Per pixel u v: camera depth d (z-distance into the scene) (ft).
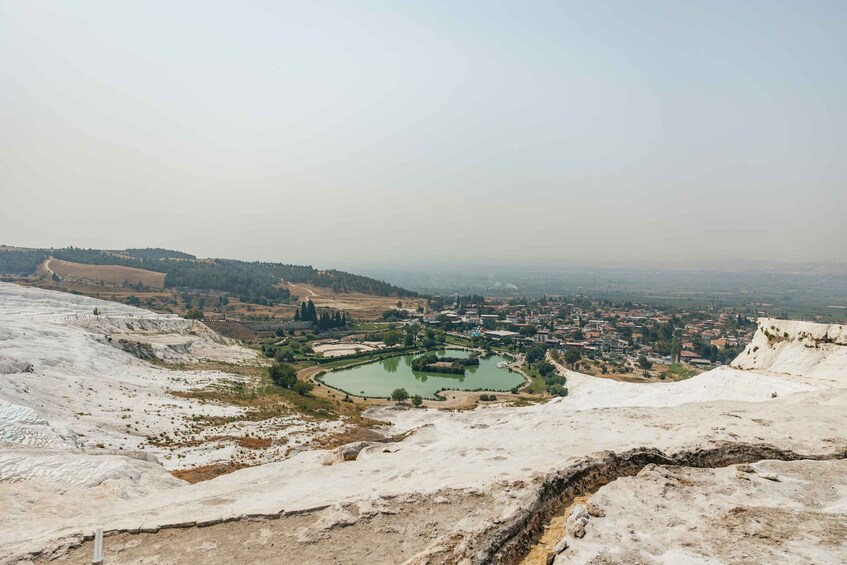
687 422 94.53
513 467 72.28
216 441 149.48
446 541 49.24
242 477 91.25
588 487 63.57
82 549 53.31
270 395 255.50
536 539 51.49
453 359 460.96
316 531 55.52
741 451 72.69
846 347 142.10
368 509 59.52
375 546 52.03
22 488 77.66
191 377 262.26
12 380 140.56
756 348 172.04
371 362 465.06
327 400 279.69
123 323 344.49
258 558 50.75
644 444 80.23
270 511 60.70
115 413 154.20
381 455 95.25
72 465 88.02
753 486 60.49
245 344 483.51
